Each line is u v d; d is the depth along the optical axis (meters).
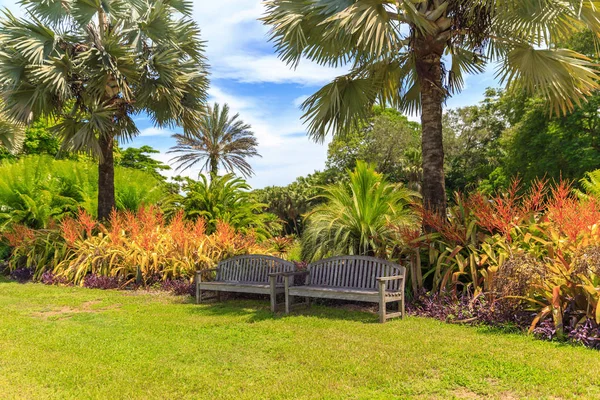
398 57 8.20
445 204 7.20
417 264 6.69
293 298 7.57
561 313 4.77
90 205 14.81
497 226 6.23
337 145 36.81
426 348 4.47
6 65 10.65
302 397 3.37
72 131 12.16
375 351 4.45
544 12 6.21
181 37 12.44
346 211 7.96
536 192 6.39
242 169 28.52
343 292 6.12
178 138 27.17
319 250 8.10
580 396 3.20
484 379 3.62
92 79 10.98
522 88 7.91
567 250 5.40
